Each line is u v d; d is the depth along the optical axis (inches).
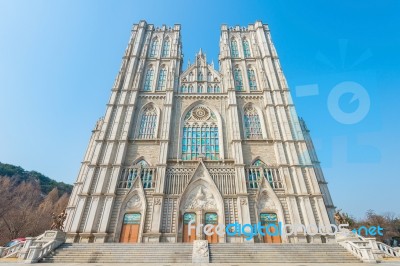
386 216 3041.3
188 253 877.8
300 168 1379.2
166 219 1230.3
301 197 1279.5
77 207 1219.2
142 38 2097.7
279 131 1546.5
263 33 2110.0
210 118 1670.8
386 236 2556.6
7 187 2859.3
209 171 1403.8
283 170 1380.4
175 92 1777.8
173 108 1688.0
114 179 1332.4
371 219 3056.1
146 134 1582.2
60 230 992.2
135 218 1240.2
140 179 1347.2
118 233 1189.7
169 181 1363.2
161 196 1266.0
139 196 1304.1
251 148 1501.0
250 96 1747.0
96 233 1139.3
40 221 2347.4
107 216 1202.6
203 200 1305.4
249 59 1985.7
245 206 1247.5
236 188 1312.7
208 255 852.6
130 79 1796.3
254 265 736.3
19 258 852.0
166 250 903.7
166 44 2102.6
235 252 890.7
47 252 863.1
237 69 1937.7
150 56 2007.9
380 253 936.3
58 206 2908.5
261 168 1403.8
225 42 2069.4
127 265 732.0
